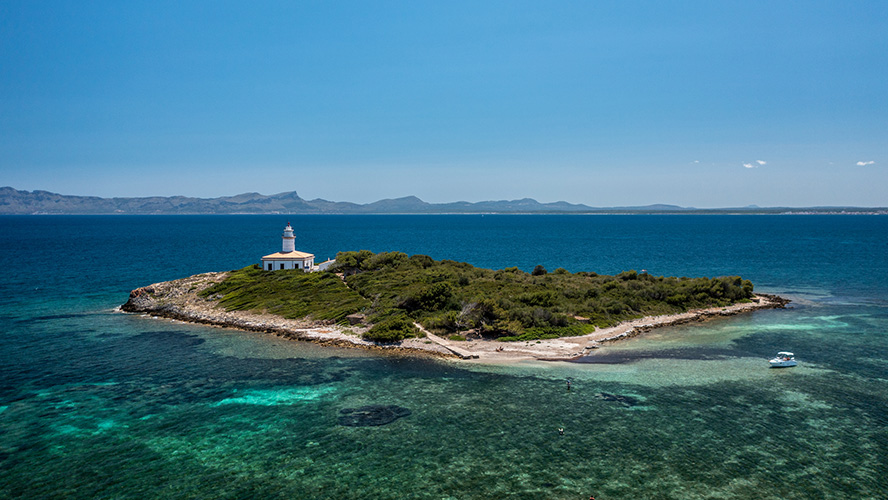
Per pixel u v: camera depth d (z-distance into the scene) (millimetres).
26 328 66438
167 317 73750
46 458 32250
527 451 33625
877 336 63031
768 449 33719
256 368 50594
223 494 28750
